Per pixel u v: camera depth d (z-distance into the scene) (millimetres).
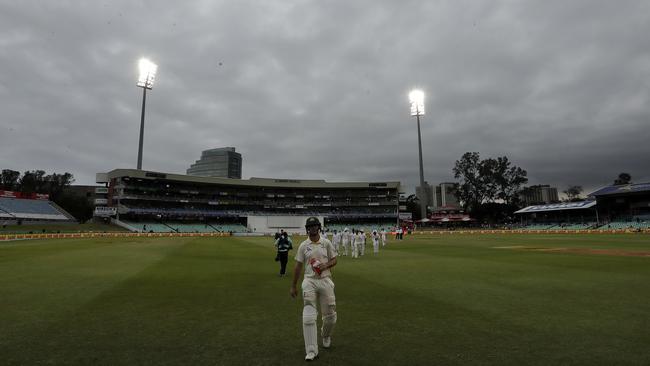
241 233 84812
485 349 5523
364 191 106250
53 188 103062
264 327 6762
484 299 9180
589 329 6508
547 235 57312
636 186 77625
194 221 90188
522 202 107250
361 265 17359
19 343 5859
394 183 104938
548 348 5551
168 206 89625
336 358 5199
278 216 90562
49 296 9594
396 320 7191
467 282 11891
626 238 43375
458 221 101188
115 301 9000
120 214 81938
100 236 61562
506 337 6090
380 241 37531
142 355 5344
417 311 7926
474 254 23156
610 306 8336
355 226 97000
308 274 5539
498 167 105438
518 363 4973
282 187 102875
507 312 7809
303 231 90938
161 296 9656
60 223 78625
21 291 10289
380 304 8641
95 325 6875
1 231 61312
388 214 100750
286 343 5875
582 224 79125
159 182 89625
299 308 8305
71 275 13523
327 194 105125
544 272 14195
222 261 19500
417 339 6016
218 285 11492
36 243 37500
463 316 7480
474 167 108000
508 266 16359
